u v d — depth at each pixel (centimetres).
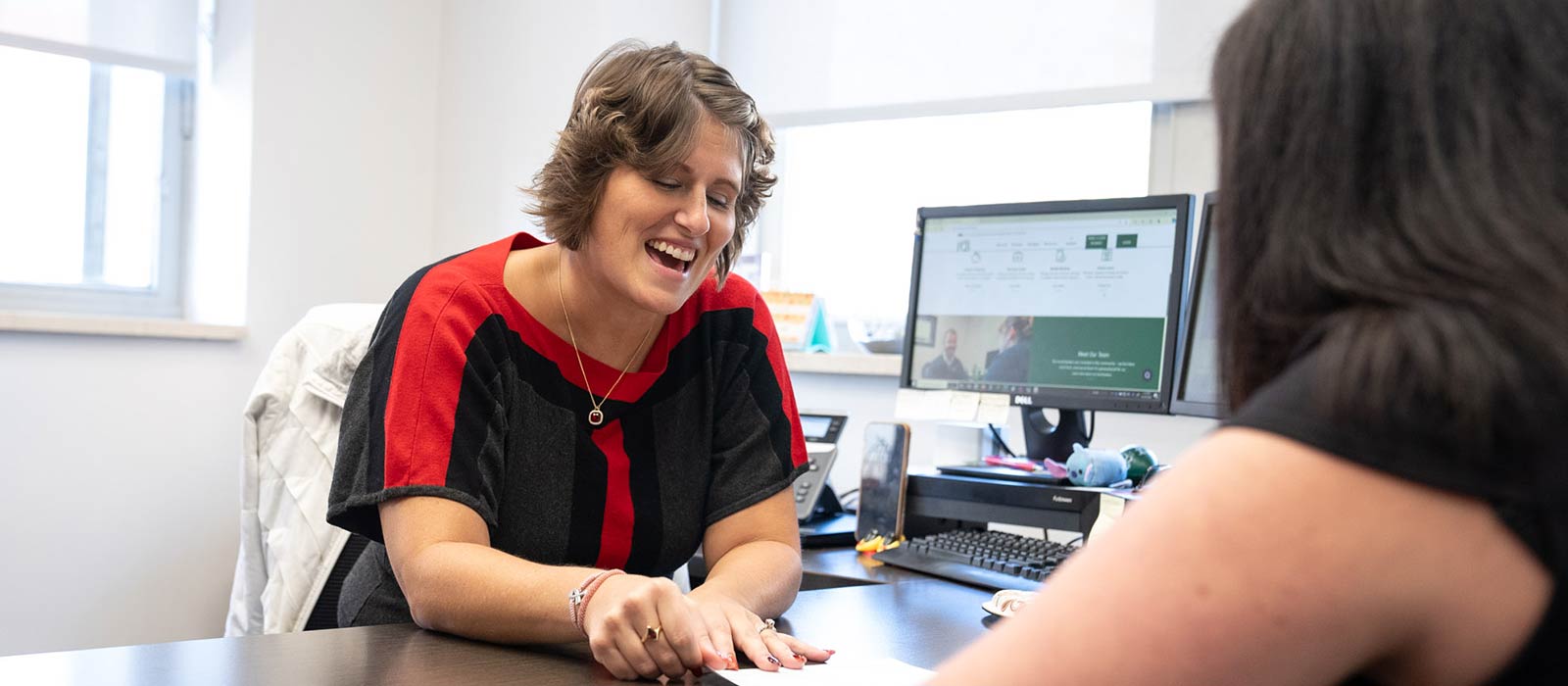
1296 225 51
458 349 128
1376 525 44
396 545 119
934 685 53
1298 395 48
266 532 183
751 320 153
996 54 269
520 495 134
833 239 303
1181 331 187
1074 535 231
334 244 317
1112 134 263
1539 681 45
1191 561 47
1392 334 45
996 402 204
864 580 163
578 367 140
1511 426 43
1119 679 47
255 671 95
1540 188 45
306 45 309
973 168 283
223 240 305
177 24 303
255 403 183
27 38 277
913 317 220
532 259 142
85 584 273
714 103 132
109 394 276
